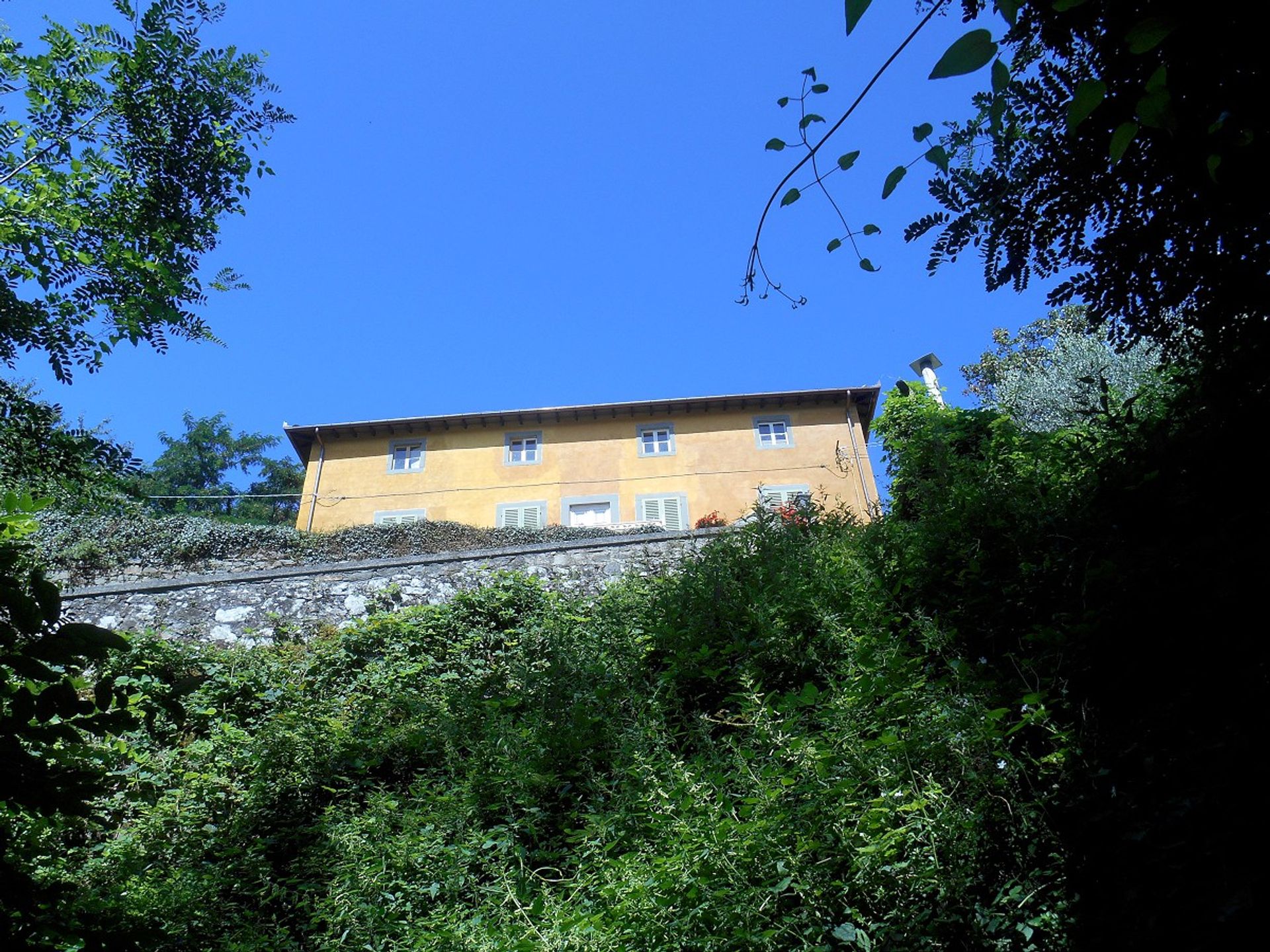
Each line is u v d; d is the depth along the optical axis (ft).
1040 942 11.99
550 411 75.25
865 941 12.12
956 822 12.66
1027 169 12.90
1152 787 12.33
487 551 35.81
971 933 11.96
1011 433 28.35
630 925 12.81
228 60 17.81
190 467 115.85
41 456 14.57
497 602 31.19
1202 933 10.46
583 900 14.42
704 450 74.49
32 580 8.01
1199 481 16.10
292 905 17.07
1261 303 13.15
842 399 75.77
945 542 21.53
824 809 13.52
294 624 32.07
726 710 19.63
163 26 17.12
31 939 7.93
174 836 19.08
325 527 72.28
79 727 8.14
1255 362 14.16
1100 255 13.60
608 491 73.20
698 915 12.46
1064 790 13.16
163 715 22.38
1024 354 81.05
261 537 49.67
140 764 21.59
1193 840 11.30
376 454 75.77
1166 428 17.52
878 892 12.51
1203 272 13.16
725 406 75.82
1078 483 19.66
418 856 16.07
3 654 7.58
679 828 13.78
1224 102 9.34
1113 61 10.30
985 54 6.36
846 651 19.45
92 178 16.65
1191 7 8.25
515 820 16.96
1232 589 13.28
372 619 30.30
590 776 18.20
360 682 27.07
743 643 21.36
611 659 23.97
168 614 32.71
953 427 32.45
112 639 7.98
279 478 121.08
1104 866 12.16
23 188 15.94
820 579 23.63
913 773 13.65
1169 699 13.61
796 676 20.35
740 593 24.31
